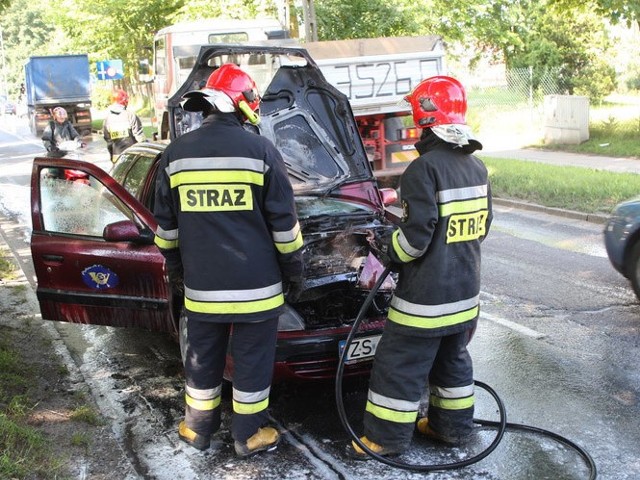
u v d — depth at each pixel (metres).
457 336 3.71
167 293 4.59
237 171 3.49
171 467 3.70
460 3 19.27
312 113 5.52
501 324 5.79
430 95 3.52
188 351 3.75
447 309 3.55
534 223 9.88
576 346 5.30
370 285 4.32
